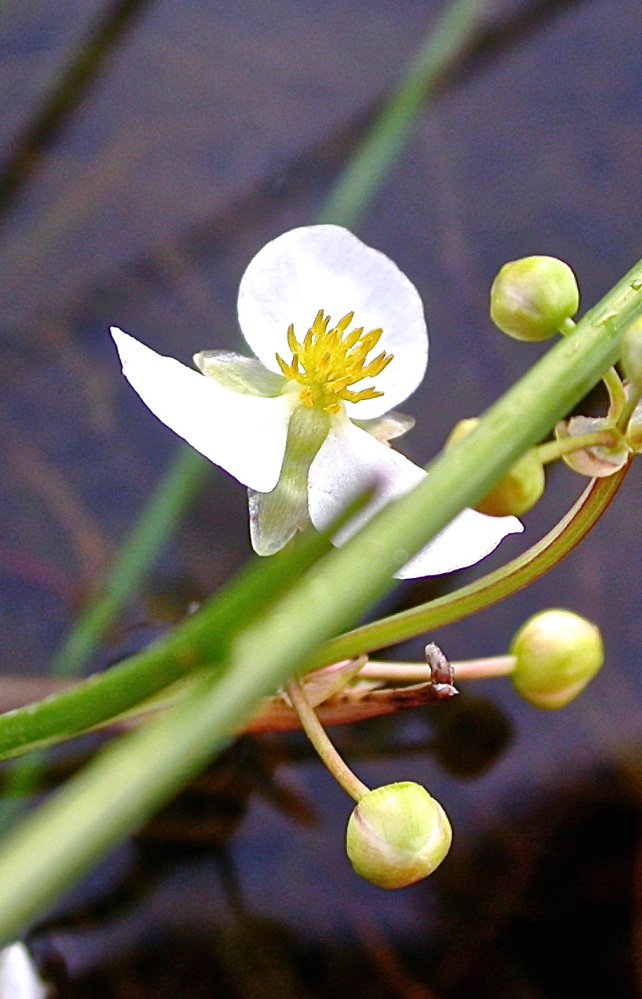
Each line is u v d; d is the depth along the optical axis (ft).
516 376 1.04
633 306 0.79
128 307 1.04
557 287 0.84
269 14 1.11
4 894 0.55
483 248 1.06
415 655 0.98
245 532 0.99
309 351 0.89
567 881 0.96
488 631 0.99
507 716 0.98
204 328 1.04
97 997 0.93
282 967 0.94
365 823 0.85
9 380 1.02
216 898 0.94
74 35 1.09
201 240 1.06
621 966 0.95
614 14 1.12
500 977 0.94
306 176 1.08
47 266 1.05
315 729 0.85
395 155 1.08
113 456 1.01
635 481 1.02
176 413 0.87
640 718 0.98
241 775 0.95
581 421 0.82
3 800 0.93
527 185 1.08
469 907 0.95
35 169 1.06
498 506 0.81
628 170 1.09
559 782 0.97
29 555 0.98
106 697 0.80
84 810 0.57
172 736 0.62
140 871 0.94
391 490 0.89
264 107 1.09
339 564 0.71
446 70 1.10
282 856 0.95
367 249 0.91
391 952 0.94
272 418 0.89
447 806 0.96
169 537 0.99
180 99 1.09
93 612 0.93
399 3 1.12
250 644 0.67
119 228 1.06
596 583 1.00
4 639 0.97
